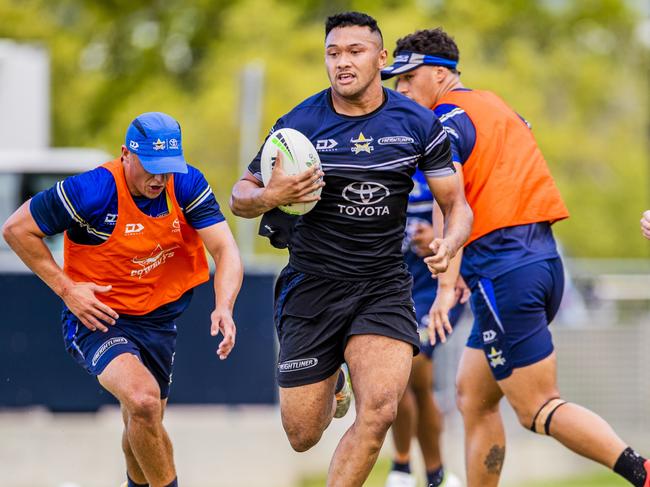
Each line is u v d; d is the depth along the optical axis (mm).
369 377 17859
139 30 102250
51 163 44531
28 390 33594
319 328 18703
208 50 96188
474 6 93750
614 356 42500
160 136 18641
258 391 34062
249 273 34125
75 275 19797
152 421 18781
